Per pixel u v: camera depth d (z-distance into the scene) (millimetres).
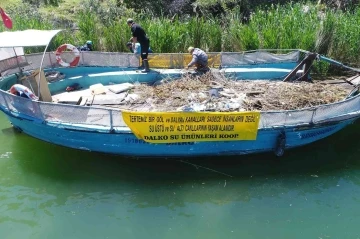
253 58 12258
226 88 10812
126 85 11328
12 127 10711
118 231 7172
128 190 8258
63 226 7277
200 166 9000
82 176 8680
